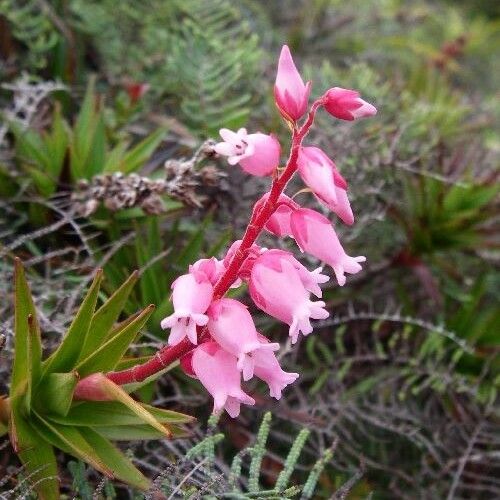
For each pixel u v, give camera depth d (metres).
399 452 0.30
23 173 0.28
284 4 0.55
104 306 0.19
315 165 0.15
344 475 0.28
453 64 0.56
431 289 0.33
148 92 0.38
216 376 0.16
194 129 0.35
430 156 0.36
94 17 0.39
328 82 0.40
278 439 0.27
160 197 0.26
